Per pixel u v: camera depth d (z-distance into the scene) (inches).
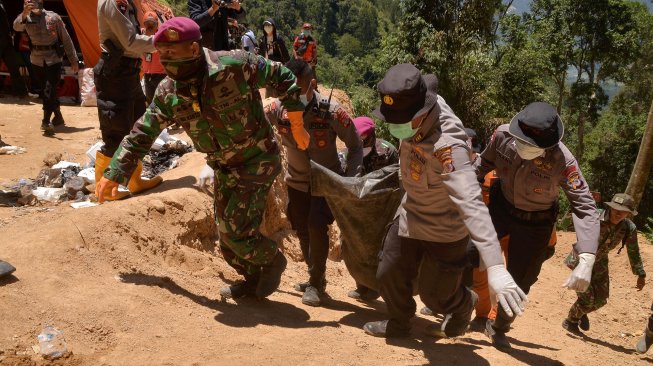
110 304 166.6
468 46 1055.0
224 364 150.6
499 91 1203.9
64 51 438.9
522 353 211.9
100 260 185.6
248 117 173.2
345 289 262.5
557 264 444.5
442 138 156.0
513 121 197.8
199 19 389.1
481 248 145.6
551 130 190.7
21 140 404.5
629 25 1581.0
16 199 280.4
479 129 1056.8
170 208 225.9
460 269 174.7
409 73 152.6
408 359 171.9
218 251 245.0
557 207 211.5
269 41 548.4
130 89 276.4
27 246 180.5
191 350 155.3
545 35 1562.5
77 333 154.0
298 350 164.1
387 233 179.2
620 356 274.2
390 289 180.1
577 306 304.7
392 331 186.5
